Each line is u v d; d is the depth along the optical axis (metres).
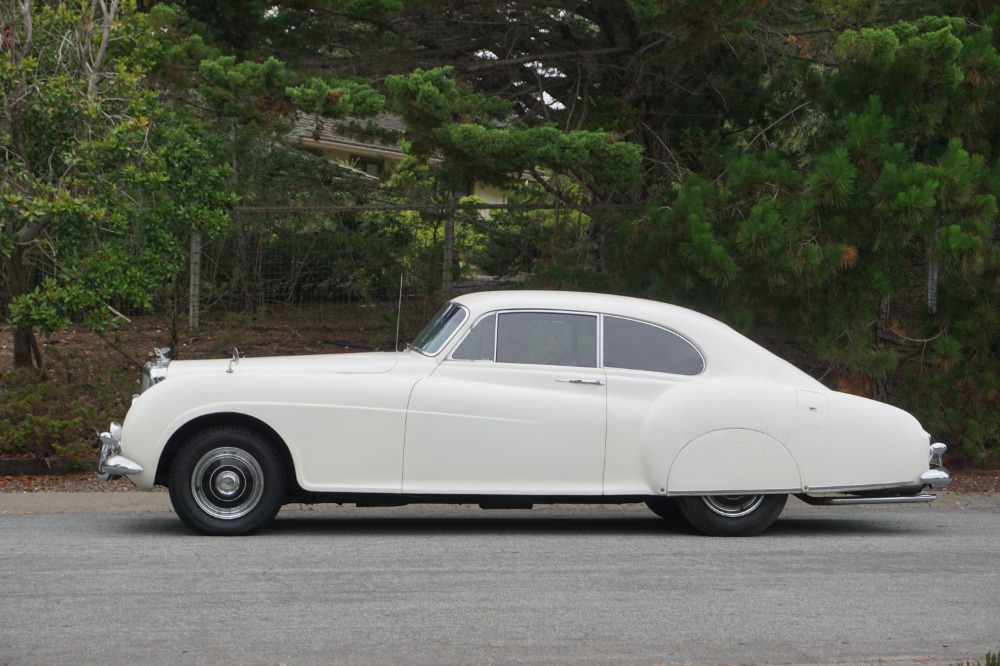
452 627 5.80
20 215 10.56
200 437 7.86
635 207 13.17
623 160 11.66
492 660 5.28
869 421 8.32
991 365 12.33
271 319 15.02
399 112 11.61
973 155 11.59
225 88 11.69
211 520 7.90
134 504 9.55
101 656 5.25
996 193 11.32
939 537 8.67
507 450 8.00
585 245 14.33
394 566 7.16
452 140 11.41
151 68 11.75
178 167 11.52
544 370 8.15
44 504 9.51
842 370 12.80
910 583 6.98
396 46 14.00
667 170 14.25
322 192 17.88
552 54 14.09
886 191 10.75
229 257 14.98
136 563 7.09
